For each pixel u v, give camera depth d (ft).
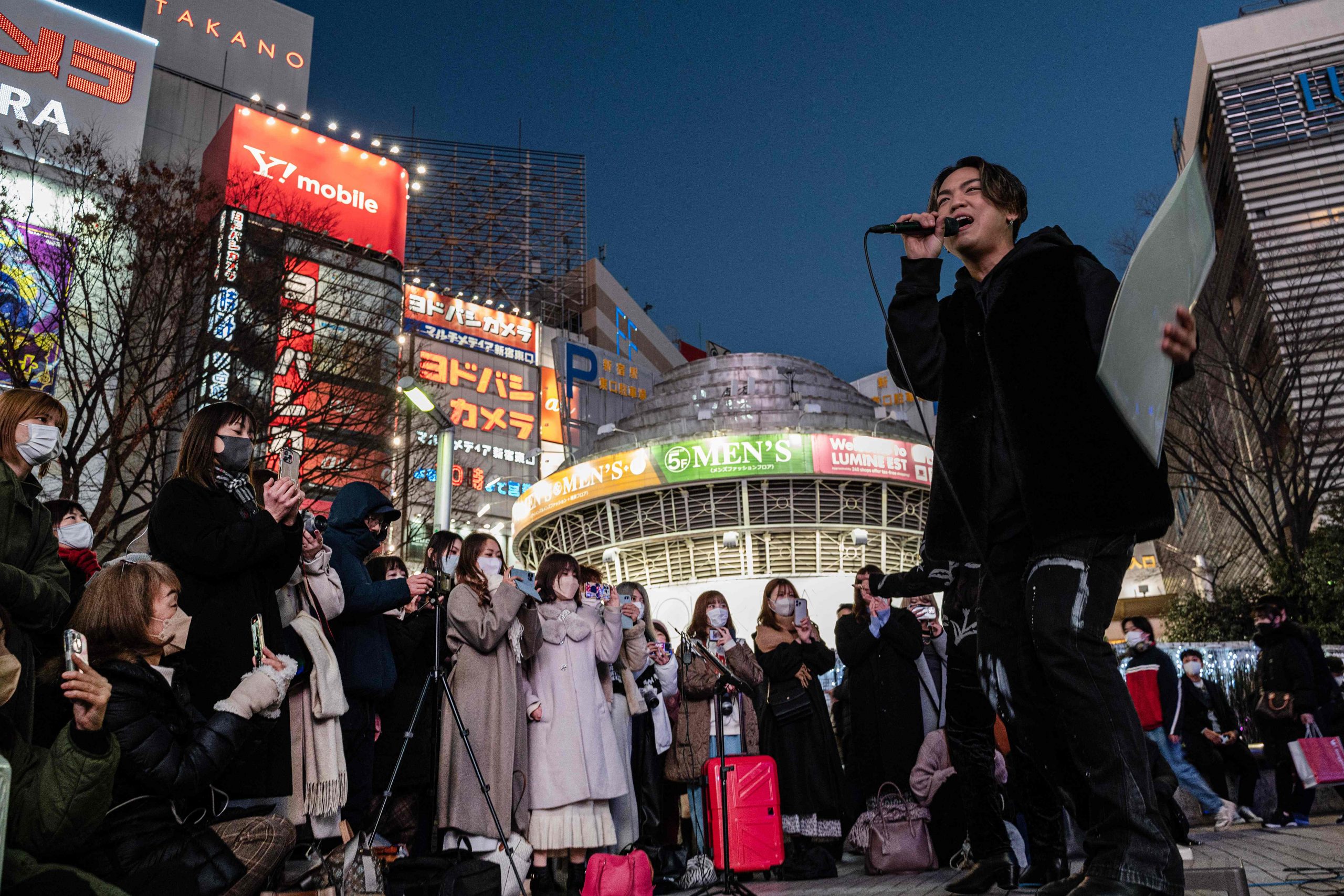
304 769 12.07
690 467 121.08
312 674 12.28
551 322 176.96
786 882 18.13
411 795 15.97
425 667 16.24
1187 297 6.25
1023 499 7.11
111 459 41.75
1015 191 8.55
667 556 126.00
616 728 18.61
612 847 17.53
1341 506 58.85
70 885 7.88
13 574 9.52
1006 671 7.45
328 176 107.14
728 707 20.66
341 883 10.46
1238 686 37.68
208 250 49.49
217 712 9.67
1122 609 106.52
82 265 46.98
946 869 18.24
